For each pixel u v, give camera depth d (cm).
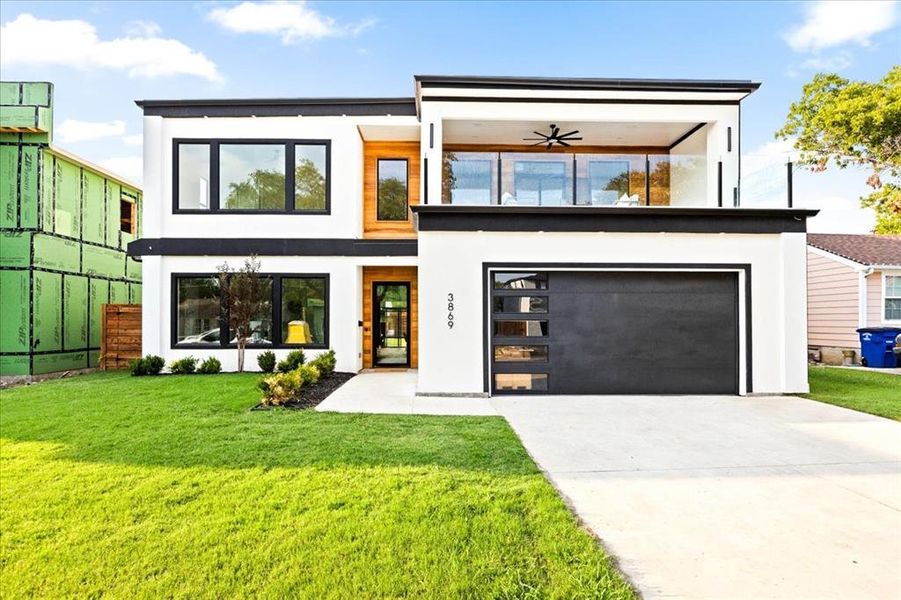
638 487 443
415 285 1330
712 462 516
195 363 1161
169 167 1221
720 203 1036
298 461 493
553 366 923
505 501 395
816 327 1795
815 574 300
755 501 412
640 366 930
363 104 1241
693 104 1116
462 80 1076
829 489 441
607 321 930
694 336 935
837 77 2030
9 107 1291
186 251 1194
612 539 343
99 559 320
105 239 1609
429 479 442
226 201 1230
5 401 799
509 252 917
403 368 1313
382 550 323
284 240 1209
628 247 925
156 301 1184
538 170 981
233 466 480
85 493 417
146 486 430
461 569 302
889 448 569
